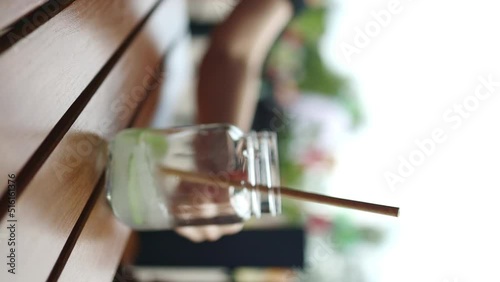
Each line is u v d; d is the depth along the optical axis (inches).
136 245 38.9
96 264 25.8
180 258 39.0
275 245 39.5
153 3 32.6
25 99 20.9
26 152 20.9
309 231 45.3
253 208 27.9
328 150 46.2
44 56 21.8
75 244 23.8
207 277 40.7
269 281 41.0
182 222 28.2
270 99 45.1
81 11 24.1
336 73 45.9
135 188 27.2
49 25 22.1
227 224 28.6
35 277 21.3
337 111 46.1
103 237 26.6
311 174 45.9
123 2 28.0
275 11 39.8
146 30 31.5
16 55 20.6
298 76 45.7
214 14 43.2
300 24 45.5
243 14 39.4
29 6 21.0
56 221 22.5
